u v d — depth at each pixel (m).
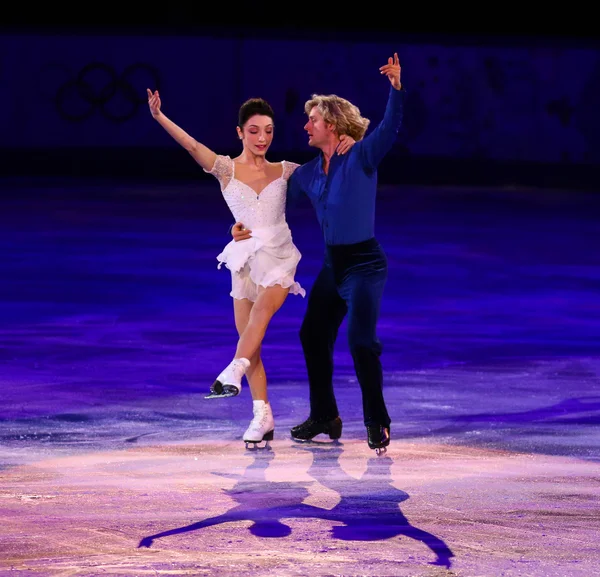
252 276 22.19
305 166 22.09
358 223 21.38
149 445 21.91
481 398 26.00
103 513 17.70
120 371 28.33
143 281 42.09
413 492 19.02
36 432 22.69
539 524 17.31
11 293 39.47
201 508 18.05
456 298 39.81
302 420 24.16
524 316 36.56
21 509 17.86
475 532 16.94
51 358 29.69
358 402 25.70
